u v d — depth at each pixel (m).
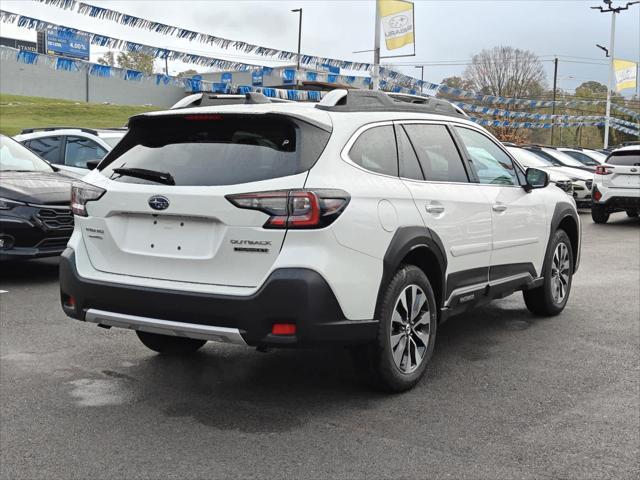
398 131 4.59
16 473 3.29
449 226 4.71
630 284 8.30
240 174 3.85
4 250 7.37
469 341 5.70
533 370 4.93
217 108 4.11
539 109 55.91
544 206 6.15
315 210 3.70
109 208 4.15
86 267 4.26
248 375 4.77
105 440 3.67
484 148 5.55
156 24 11.90
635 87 36.03
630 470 3.36
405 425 3.89
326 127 4.01
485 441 3.68
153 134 4.32
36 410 4.08
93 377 4.69
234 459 3.45
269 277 3.67
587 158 21.03
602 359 5.21
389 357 4.21
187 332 3.88
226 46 13.39
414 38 19.47
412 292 4.39
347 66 17.33
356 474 3.29
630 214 16.41
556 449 3.59
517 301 7.30
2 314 6.35
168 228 3.98
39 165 8.91
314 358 5.17
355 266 3.88
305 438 3.71
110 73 11.62
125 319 4.05
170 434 3.76
